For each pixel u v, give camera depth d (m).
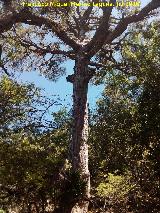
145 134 13.41
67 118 16.03
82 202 15.38
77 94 19.08
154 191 14.20
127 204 14.88
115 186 15.17
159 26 17.22
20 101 13.06
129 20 16.88
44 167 12.08
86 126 18.59
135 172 14.72
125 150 15.21
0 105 12.76
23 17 16.39
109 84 17.50
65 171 13.94
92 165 18.95
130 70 16.92
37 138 12.67
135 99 14.93
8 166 11.53
